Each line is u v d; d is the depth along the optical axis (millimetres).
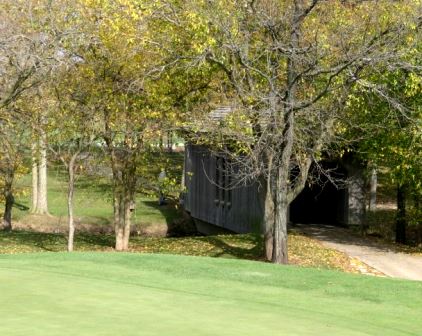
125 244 24000
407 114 20609
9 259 14188
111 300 9875
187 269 13547
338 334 8602
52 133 22188
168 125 21453
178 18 19188
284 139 17875
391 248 23422
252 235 25469
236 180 25344
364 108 20906
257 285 12266
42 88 22016
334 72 17422
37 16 21500
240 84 18266
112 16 20438
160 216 35344
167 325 8445
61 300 9656
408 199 25359
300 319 9367
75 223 34375
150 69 20344
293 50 17109
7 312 8758
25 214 36094
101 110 21719
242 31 18797
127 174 23609
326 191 32594
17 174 28906
